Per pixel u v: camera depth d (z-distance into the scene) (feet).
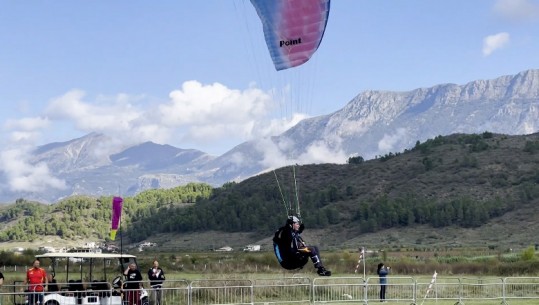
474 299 141.90
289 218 72.79
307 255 71.67
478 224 565.12
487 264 245.65
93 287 119.96
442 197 633.61
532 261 243.19
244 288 131.03
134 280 120.47
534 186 605.31
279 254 72.18
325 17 78.59
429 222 586.04
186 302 124.26
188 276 213.05
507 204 586.04
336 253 393.91
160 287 122.42
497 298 139.03
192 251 565.12
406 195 653.30
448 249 467.11
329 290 138.41
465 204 579.89
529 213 563.07
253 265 267.39
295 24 79.15
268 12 79.56
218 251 557.33
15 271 247.50
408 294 147.64
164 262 294.05
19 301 119.24
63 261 199.62
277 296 136.05
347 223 619.26
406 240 558.56
